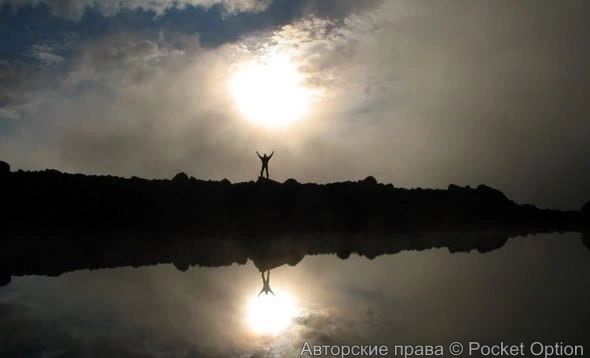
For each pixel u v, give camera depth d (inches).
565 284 721.0
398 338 466.9
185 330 506.3
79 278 828.0
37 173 1558.8
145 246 1290.6
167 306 615.8
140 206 1542.8
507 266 910.4
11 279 819.4
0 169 1518.2
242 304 622.8
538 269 863.7
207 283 773.9
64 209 1470.2
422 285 727.1
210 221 1537.9
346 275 828.0
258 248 1293.1
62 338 477.4
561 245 1315.2
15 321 541.3
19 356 425.7
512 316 534.9
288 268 929.5
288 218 1606.8
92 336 485.7
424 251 1202.0
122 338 478.6
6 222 1386.6
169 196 1599.4
